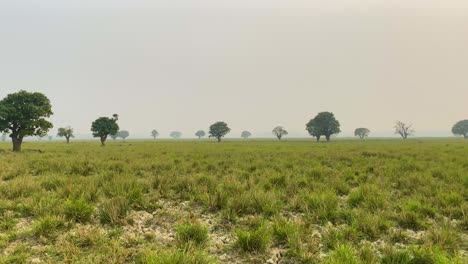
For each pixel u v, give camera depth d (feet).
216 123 408.67
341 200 35.65
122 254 19.19
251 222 25.46
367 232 23.76
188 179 41.19
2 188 35.37
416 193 35.58
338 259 17.30
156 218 27.81
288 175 47.21
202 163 68.80
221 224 26.32
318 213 27.53
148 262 16.83
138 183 39.47
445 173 48.32
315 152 106.42
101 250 20.17
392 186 42.37
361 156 85.35
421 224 25.61
